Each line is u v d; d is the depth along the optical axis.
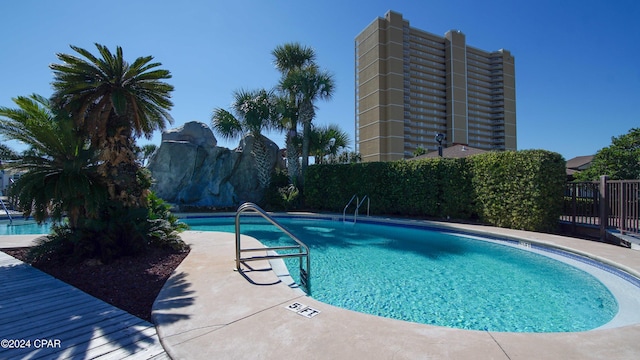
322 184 16.16
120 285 4.27
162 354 2.46
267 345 2.55
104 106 5.94
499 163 10.20
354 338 2.67
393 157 64.12
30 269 5.01
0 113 5.32
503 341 2.61
